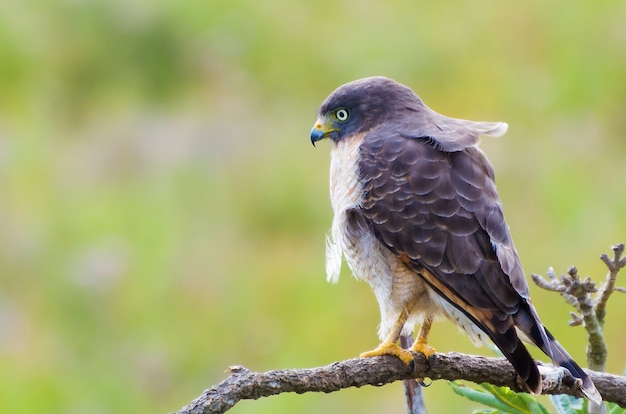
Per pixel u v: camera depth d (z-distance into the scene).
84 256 13.19
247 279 12.77
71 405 11.66
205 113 15.73
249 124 15.41
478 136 6.84
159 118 15.64
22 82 16.95
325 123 7.58
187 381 11.90
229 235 13.59
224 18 17.67
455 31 17.52
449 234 6.49
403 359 6.30
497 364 6.21
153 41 17.17
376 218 6.71
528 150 14.45
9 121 16.06
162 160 14.71
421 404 6.46
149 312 12.53
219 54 17.00
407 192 6.65
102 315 12.52
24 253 13.37
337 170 7.20
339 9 18.20
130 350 12.16
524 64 16.92
